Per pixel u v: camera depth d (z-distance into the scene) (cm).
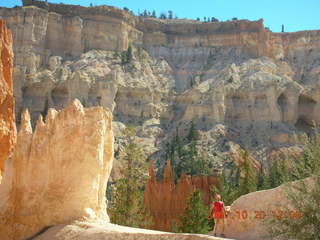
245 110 11738
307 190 1936
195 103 12025
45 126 2862
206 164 9262
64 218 2608
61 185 2681
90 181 2697
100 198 2844
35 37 12500
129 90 12250
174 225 4816
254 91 11844
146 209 5409
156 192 5731
